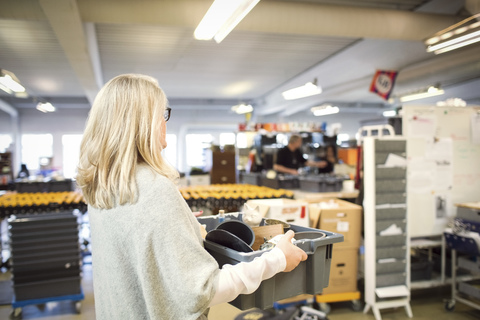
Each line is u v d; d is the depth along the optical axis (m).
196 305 0.77
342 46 7.02
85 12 3.89
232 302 1.00
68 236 3.36
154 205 0.80
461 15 4.70
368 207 3.19
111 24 5.66
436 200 3.62
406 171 3.29
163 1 3.93
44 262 3.30
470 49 5.68
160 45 6.78
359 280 3.77
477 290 3.16
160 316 0.79
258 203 3.20
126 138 0.86
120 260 0.84
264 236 1.19
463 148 3.71
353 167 6.30
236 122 13.98
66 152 12.98
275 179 5.22
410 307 3.46
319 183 4.62
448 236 3.32
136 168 0.87
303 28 4.39
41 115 12.75
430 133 3.58
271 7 4.21
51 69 8.32
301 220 3.17
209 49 7.06
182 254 0.79
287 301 3.15
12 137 12.12
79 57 5.59
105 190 0.85
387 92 7.22
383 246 3.24
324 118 14.84
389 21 4.48
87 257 5.16
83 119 13.12
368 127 3.71
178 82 10.27
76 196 4.64
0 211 4.04
